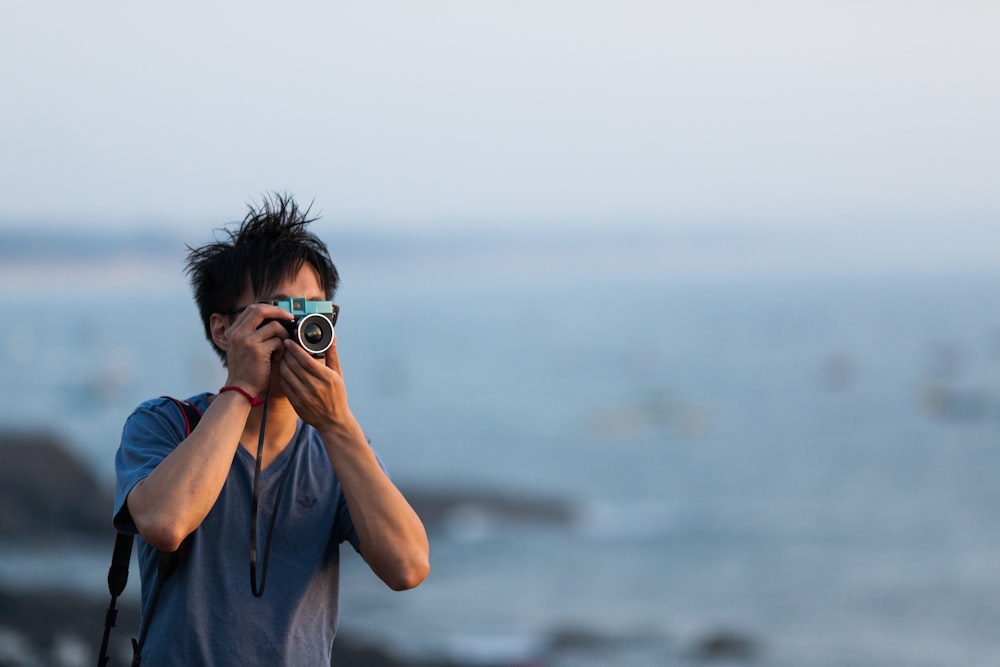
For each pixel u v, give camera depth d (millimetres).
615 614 72812
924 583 86188
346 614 67250
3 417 178875
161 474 6773
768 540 102500
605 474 146125
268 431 7426
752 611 76625
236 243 7629
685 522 110188
